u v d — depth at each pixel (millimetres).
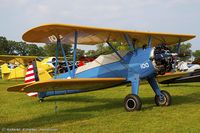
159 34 8438
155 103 8328
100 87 8336
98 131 5180
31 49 78562
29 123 6043
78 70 8812
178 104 8289
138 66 7723
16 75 24141
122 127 5453
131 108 7258
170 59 7613
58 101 9648
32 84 6312
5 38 78000
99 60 8500
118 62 8148
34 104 9062
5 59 19891
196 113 6719
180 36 8914
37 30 7098
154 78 8148
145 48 7934
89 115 6840
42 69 10406
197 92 11492
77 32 7520
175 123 5660
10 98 10734
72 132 5148
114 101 9406
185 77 10945
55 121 6176
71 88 7828
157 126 5457
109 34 7980
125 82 8008
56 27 6941
